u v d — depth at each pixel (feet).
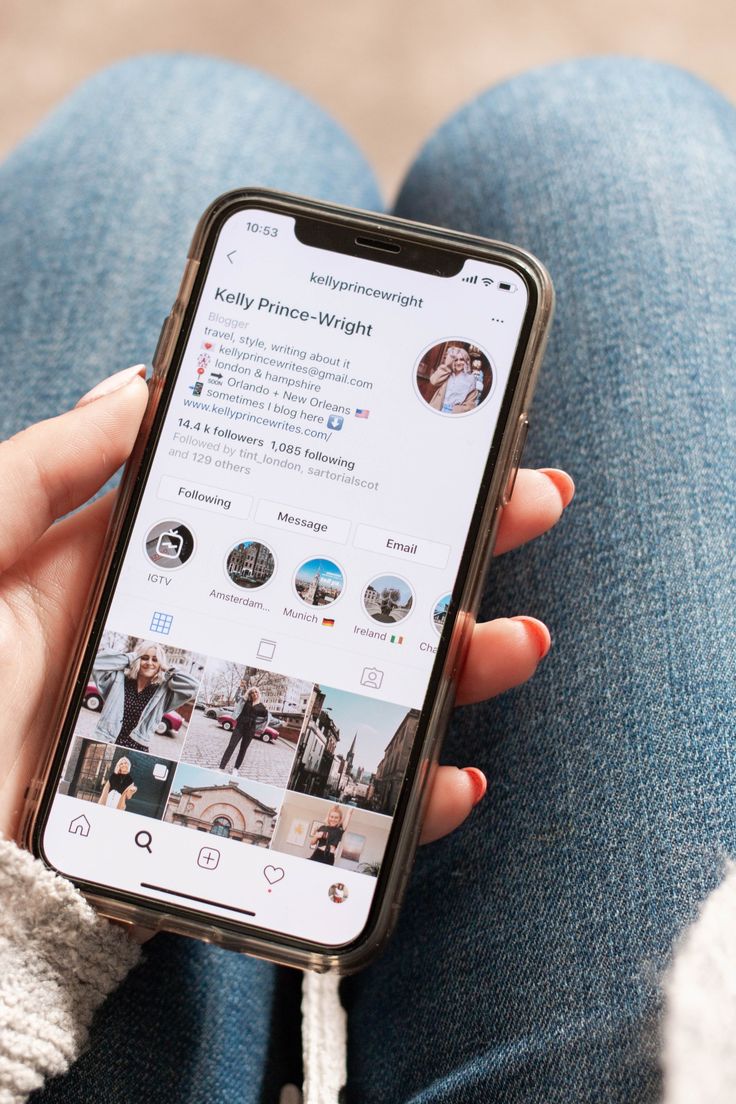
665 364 1.96
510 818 1.71
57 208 2.24
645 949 1.49
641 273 2.06
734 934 1.43
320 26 4.08
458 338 1.66
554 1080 1.44
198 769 1.57
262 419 1.65
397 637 1.61
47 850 1.54
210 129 2.40
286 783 1.57
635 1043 1.41
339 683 1.60
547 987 1.53
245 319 1.67
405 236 1.67
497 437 1.64
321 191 2.43
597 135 2.27
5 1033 1.33
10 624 1.59
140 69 2.54
